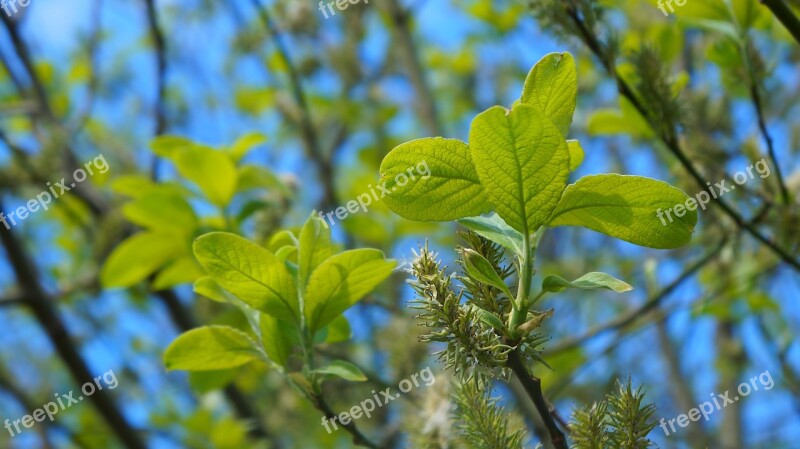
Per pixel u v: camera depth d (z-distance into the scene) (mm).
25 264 1196
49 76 1505
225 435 1164
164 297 1258
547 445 770
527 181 465
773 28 825
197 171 847
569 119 474
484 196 479
